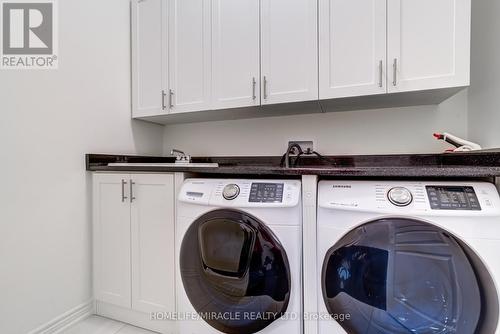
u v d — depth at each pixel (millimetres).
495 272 752
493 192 798
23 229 1191
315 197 973
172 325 1284
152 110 1760
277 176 1089
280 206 955
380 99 1387
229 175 1190
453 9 1140
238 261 1032
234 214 1017
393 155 1562
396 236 832
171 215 1254
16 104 1175
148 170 1299
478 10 1285
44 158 1280
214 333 1098
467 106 1437
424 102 1468
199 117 1870
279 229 969
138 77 1799
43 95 1280
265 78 1462
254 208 986
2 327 1116
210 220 1061
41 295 1258
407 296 830
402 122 1565
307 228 979
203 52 1605
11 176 1151
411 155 1525
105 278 1446
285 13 1418
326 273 923
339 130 1691
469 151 1178
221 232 1060
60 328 1334
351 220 883
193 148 2070
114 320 1440
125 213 1380
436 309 802
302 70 1389
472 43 1351
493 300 757
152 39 1747
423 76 1182
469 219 768
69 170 1396
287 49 1415
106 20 1629
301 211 986
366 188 904
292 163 1729
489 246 756
